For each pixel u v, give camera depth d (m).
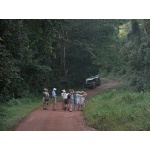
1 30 21.84
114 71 80.31
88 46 53.53
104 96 33.72
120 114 19.34
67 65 57.69
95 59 54.47
